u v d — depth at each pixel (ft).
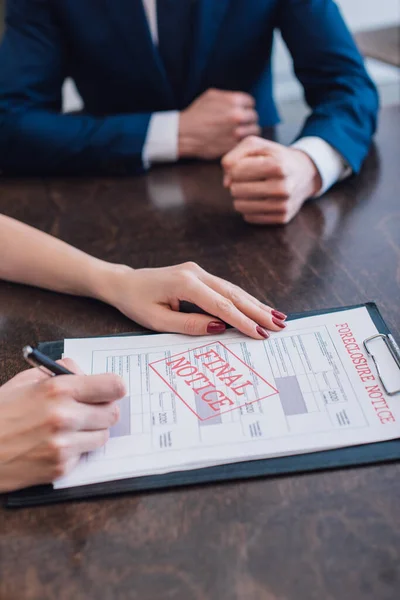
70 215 3.12
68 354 2.05
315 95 3.86
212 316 2.13
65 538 1.44
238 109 3.59
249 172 2.79
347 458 1.57
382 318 2.10
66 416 1.58
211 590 1.29
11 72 3.84
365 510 1.44
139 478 1.57
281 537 1.39
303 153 3.00
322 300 2.26
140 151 3.52
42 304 2.40
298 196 2.90
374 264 2.45
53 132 3.58
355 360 1.90
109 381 1.67
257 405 1.76
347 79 3.65
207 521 1.45
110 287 2.31
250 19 3.93
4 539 1.44
